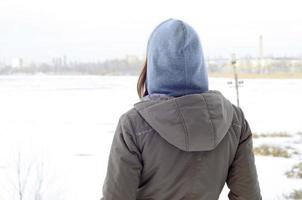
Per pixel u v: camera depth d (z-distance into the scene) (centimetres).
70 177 902
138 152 135
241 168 150
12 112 2881
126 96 4138
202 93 139
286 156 1187
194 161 136
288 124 2039
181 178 136
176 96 137
